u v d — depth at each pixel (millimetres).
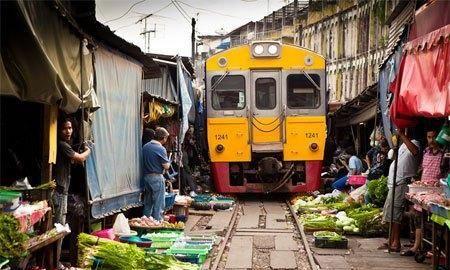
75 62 8328
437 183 9812
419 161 10727
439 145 10094
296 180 18531
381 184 13625
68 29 8008
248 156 18172
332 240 11328
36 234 7309
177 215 14289
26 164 8734
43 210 7203
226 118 18297
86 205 9234
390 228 10906
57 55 7602
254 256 10734
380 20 27141
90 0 8289
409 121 10391
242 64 18438
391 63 13453
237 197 19734
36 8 6867
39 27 6996
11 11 6605
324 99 18391
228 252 10922
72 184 9570
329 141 22516
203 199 17578
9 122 8734
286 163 18375
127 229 10156
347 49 35875
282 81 18359
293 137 18234
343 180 18359
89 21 8711
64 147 8492
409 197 9930
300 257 10680
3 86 6492
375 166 15242
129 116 11992
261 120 18281
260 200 19281
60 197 8453
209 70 18469
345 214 13734
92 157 9656
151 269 7941
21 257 6262
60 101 7457
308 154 18219
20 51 6809
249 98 18328
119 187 11180
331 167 21422
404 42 11945
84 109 8977
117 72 11156
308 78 18359
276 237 12531
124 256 7820
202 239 10945
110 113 10688
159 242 10266
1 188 7305
